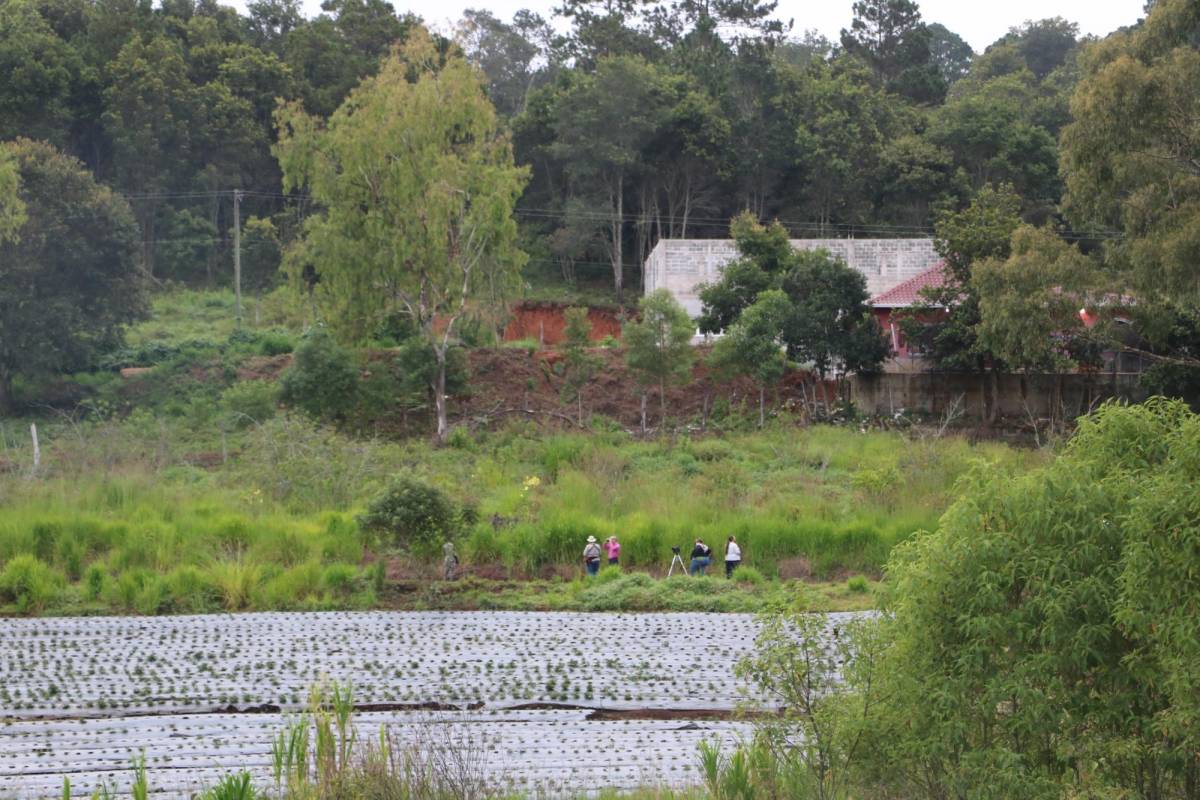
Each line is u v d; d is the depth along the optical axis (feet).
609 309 284.41
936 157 302.04
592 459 174.50
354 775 59.67
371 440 188.65
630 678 91.50
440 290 207.00
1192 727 46.44
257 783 66.95
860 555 130.72
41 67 286.66
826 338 209.97
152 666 94.99
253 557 127.44
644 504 146.30
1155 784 50.44
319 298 209.97
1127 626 48.08
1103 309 168.55
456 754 64.23
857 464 172.35
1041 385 210.59
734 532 133.69
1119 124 151.64
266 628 106.93
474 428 202.90
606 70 296.30
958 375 213.66
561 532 131.64
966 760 50.70
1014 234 171.01
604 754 73.46
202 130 298.35
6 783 67.36
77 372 225.76
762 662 57.62
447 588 120.98
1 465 170.50
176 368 224.12
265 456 160.25
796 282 215.72
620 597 117.60
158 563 125.80
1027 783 49.19
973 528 52.70
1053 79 422.41
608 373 222.07
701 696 87.40
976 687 51.55
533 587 123.44
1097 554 50.21
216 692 87.56
